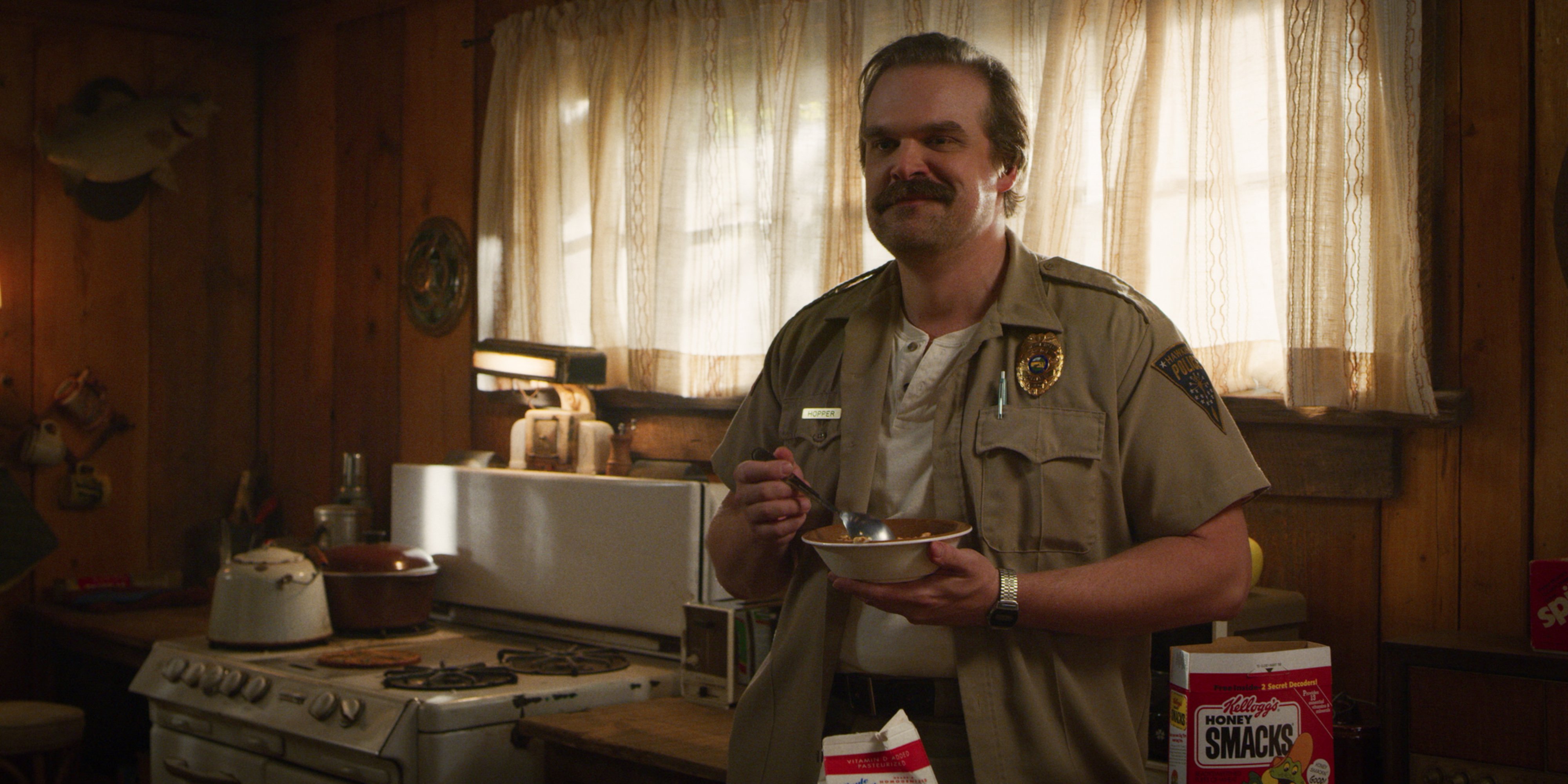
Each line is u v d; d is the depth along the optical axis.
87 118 3.92
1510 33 1.97
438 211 3.68
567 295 3.24
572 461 2.94
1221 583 1.24
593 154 3.13
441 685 2.31
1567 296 1.93
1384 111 2.02
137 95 4.07
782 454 1.33
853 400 1.41
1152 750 1.84
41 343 3.88
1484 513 1.99
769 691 1.42
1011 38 2.42
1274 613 2.03
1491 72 1.99
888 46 1.37
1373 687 2.10
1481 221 2.00
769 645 2.24
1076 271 1.39
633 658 2.63
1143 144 2.22
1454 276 2.02
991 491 1.31
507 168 3.35
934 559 1.16
